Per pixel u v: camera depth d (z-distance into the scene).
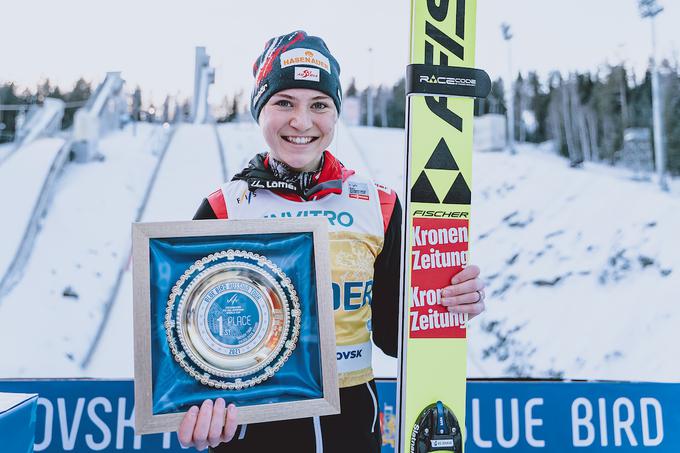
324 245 1.04
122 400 2.21
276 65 1.17
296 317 1.02
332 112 1.20
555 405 2.30
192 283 0.99
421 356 1.15
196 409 0.93
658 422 2.32
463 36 1.21
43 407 2.18
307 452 1.07
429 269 1.17
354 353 1.14
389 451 2.23
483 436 2.27
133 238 0.98
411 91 1.18
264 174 1.19
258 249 1.03
